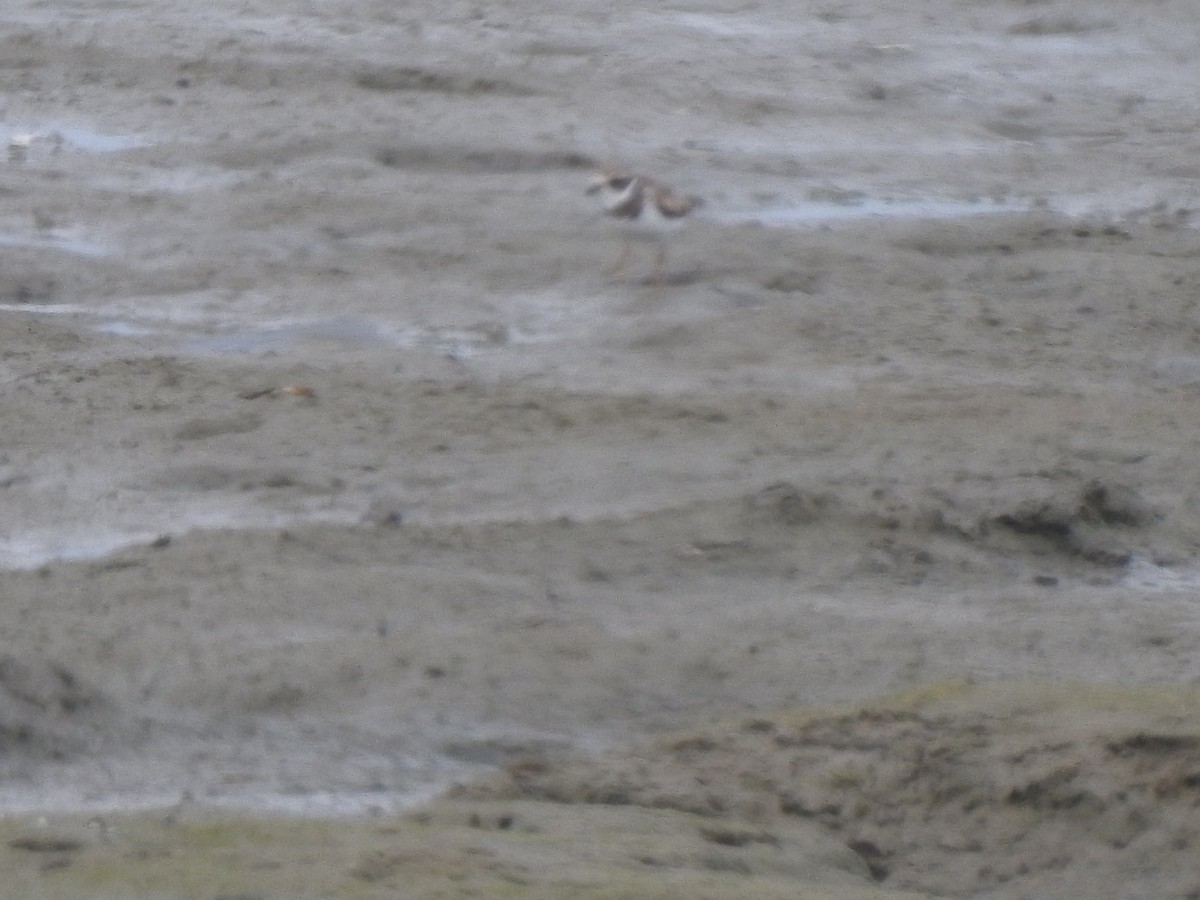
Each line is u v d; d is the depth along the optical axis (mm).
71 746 22219
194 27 56031
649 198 39562
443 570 27188
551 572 27297
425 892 16906
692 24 57938
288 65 52688
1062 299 39219
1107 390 34844
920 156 48406
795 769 22000
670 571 27422
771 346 36281
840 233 42531
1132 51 57688
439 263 40375
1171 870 20578
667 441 31734
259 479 29984
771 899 18062
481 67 52531
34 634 24891
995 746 22047
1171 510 29875
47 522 28500
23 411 32312
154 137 47906
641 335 36906
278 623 25500
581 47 54750
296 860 17578
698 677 24516
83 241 41656
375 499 29406
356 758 22469
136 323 37688
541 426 32344
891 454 31203
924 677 24578
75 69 52344
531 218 42812
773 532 28297
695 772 22016
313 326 37719
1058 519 28625
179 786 21484
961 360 35969
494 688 24031
